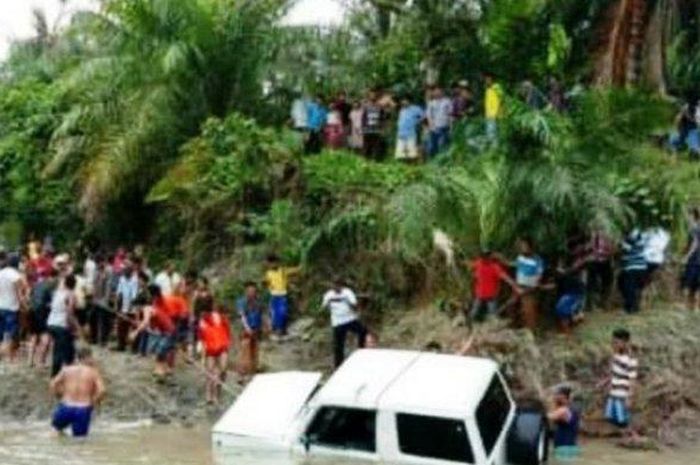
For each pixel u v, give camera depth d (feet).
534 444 49.52
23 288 76.07
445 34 99.55
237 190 90.68
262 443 49.37
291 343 79.66
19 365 73.77
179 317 72.18
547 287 72.54
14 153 106.22
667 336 72.28
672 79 108.78
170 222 96.73
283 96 99.81
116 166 95.71
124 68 97.14
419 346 72.74
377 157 95.30
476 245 75.15
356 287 81.30
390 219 77.92
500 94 73.97
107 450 57.00
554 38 93.30
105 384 69.87
